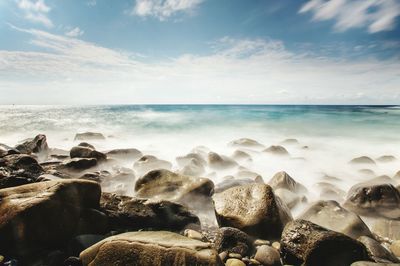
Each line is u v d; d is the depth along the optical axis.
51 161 9.71
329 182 10.10
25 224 3.89
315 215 5.76
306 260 4.21
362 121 26.23
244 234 4.85
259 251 4.51
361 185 7.34
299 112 34.31
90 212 4.84
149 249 3.40
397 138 18.95
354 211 6.84
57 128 23.83
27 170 7.39
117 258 3.48
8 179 6.23
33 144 12.48
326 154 15.14
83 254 3.78
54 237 4.15
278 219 5.28
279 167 12.20
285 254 4.51
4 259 3.87
